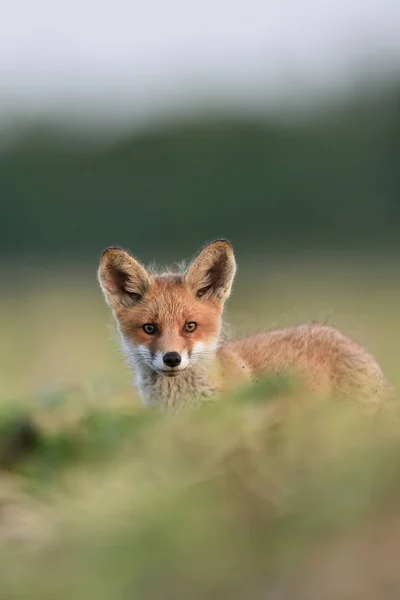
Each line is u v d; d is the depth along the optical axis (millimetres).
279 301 36969
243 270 49812
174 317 13586
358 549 6801
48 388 13734
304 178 66188
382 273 47312
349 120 69938
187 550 7207
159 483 8625
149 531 7539
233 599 6664
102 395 13281
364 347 15422
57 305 41219
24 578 7508
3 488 9500
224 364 13266
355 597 6418
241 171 66875
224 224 64688
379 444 8062
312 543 7000
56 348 29562
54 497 9102
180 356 13141
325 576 6641
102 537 7773
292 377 10461
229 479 8117
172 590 6875
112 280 14242
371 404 12078
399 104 68438
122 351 14336
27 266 56312
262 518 7418
